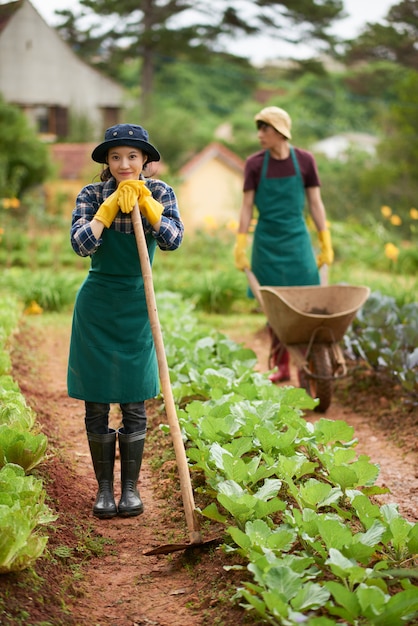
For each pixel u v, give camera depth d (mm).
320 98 52375
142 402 4203
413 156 30141
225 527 3797
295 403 5125
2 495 3271
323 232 6684
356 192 28688
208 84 52188
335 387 6859
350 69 49719
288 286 6609
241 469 3854
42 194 25500
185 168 26734
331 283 10758
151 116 37438
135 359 4043
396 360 6191
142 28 37625
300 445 4480
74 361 4070
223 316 10312
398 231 21406
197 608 3219
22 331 8633
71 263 14125
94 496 4402
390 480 4828
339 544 3242
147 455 5066
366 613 2779
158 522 4082
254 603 2861
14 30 33812
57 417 5797
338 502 4000
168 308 8695
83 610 3197
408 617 2836
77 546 3723
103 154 3936
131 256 3912
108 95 36906
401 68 42219
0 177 18844
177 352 6234
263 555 3180
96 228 3758
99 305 3963
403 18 37844
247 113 51000
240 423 4484
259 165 6570
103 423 4184
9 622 2889
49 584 3262
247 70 52750
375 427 5883
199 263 13594
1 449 3914
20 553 3119
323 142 49062
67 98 35594
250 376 5684
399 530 3395
